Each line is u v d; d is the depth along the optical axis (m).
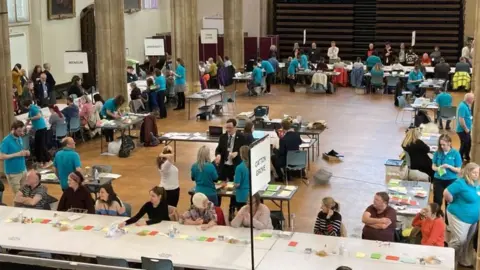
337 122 21.34
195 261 8.05
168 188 11.41
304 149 15.77
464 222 9.75
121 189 14.43
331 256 8.16
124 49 21.38
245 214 9.30
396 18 34.53
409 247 8.45
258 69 26.86
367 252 8.27
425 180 11.98
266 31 36.22
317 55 32.06
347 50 35.84
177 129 20.39
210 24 35.25
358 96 26.78
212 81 28.50
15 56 23.62
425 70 27.08
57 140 17.00
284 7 36.06
